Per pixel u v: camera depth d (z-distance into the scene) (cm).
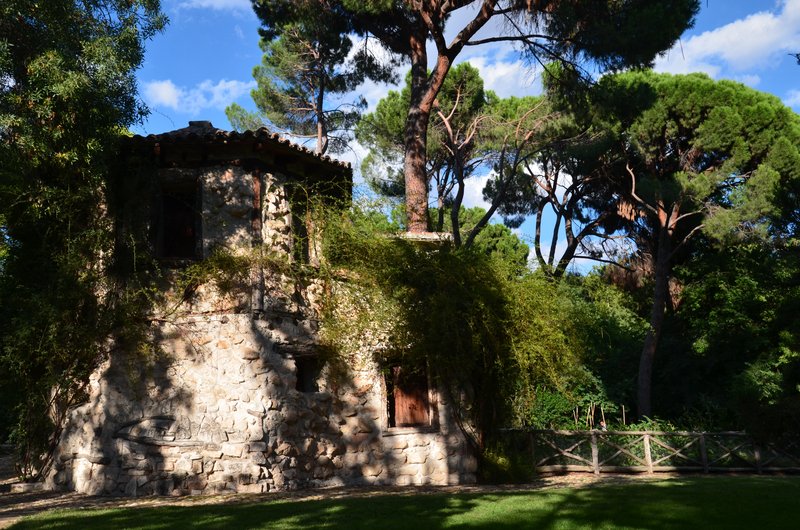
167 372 1212
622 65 1873
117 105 1165
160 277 1241
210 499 1092
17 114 1078
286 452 1205
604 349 2441
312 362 1322
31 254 1264
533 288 1340
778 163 2270
